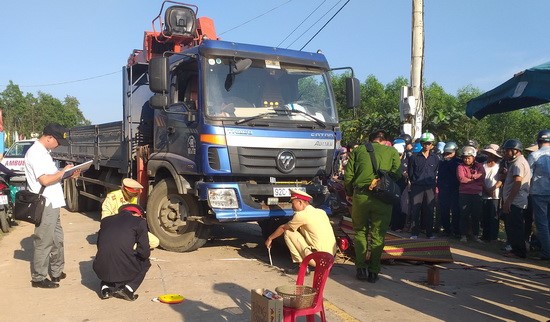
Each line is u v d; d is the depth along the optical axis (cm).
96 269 544
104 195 1144
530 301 556
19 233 980
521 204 788
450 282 634
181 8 943
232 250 815
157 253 775
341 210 857
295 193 643
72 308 512
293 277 638
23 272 662
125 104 939
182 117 743
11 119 7119
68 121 8225
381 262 732
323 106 793
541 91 481
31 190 565
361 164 630
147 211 804
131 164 915
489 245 894
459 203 929
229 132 689
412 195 923
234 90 720
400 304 536
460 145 2217
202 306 518
